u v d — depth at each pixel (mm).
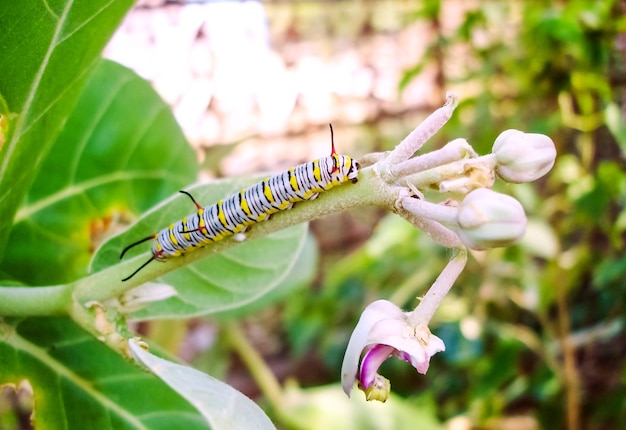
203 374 203
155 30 889
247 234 221
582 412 717
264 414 201
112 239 255
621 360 749
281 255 274
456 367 765
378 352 194
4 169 223
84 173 302
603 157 704
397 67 1036
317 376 1021
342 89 1062
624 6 612
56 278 285
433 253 727
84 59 227
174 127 320
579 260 638
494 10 711
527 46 630
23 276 280
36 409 240
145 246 256
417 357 187
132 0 220
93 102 305
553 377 646
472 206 182
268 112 1019
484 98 671
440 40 746
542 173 192
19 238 282
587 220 604
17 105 214
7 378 240
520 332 659
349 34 1075
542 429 675
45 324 252
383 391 193
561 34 572
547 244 590
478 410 675
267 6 1071
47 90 220
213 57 923
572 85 612
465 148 192
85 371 252
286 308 1000
